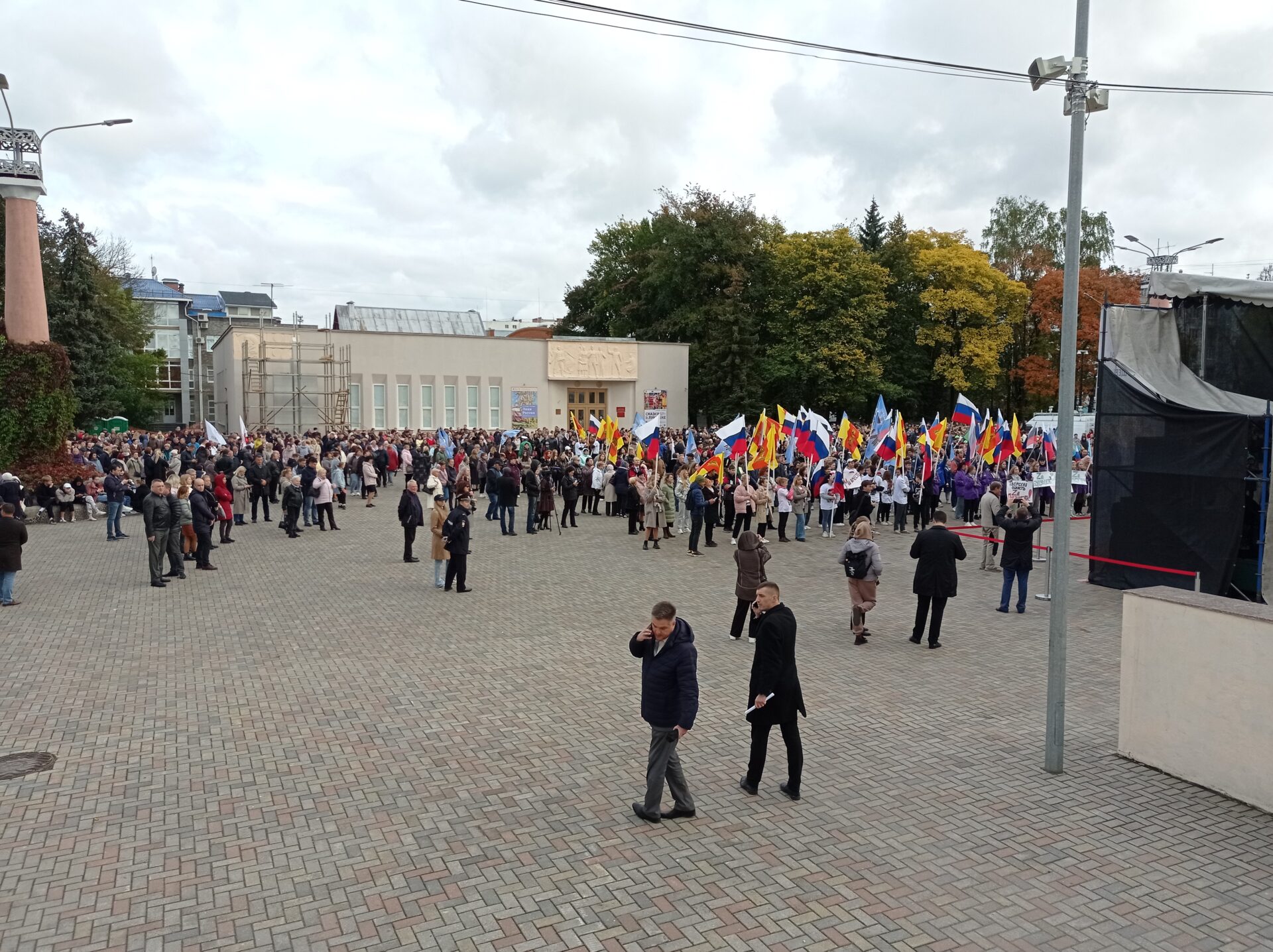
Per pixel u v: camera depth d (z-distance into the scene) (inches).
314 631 487.5
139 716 351.6
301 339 1715.1
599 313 2578.7
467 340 1855.3
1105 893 230.7
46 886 226.1
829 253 2042.3
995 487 714.8
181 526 626.2
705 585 633.0
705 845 252.7
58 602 550.6
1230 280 631.8
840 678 418.0
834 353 2009.1
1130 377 641.0
